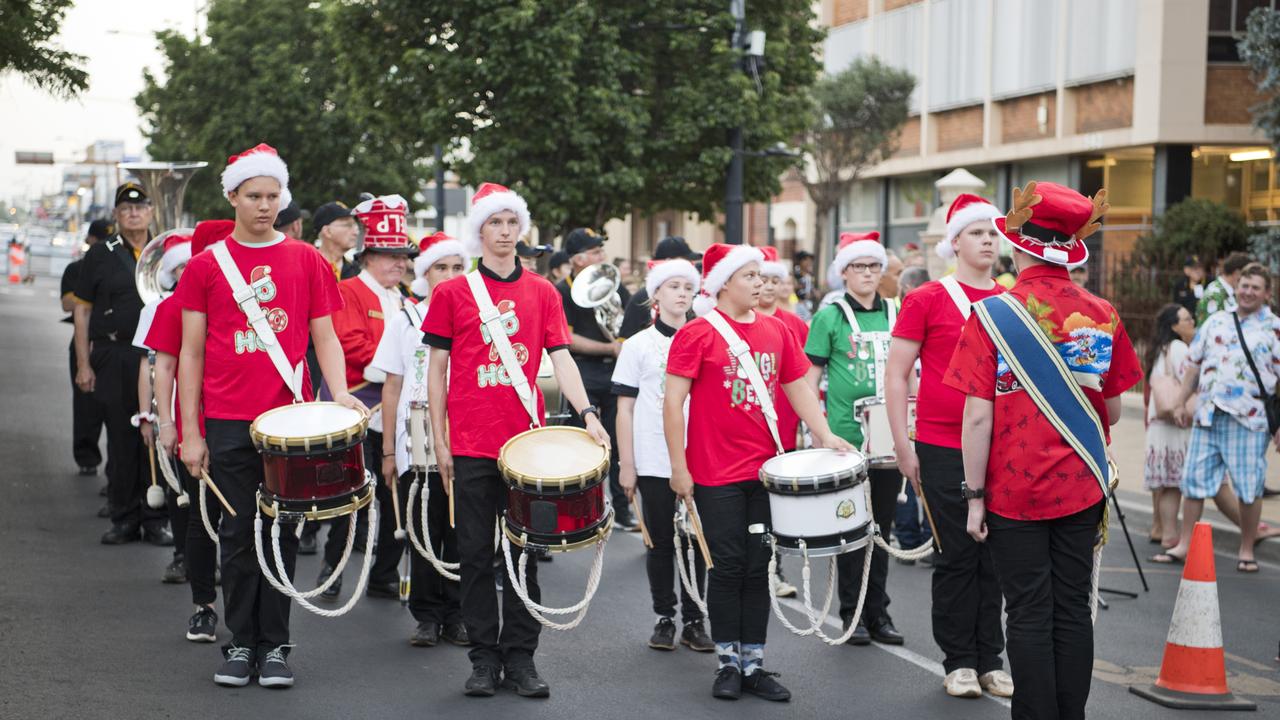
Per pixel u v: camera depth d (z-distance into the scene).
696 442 6.34
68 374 21.17
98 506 10.84
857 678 6.72
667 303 7.39
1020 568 5.12
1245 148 29.69
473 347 6.23
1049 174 33.75
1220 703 6.35
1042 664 5.07
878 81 32.66
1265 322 9.66
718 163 21.03
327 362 6.43
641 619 7.93
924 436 6.49
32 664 6.48
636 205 22.92
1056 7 32.53
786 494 5.94
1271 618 8.34
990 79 35.09
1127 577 9.46
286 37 33.31
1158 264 20.41
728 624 6.30
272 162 6.23
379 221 8.37
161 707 5.91
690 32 20.86
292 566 6.43
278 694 6.18
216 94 34.31
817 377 7.59
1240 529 10.54
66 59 14.16
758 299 8.21
